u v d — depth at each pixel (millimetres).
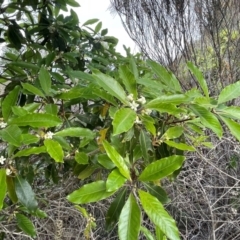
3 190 611
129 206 594
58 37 1595
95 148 934
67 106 991
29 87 840
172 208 1508
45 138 748
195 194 1483
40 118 704
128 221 579
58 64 1461
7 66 1334
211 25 2064
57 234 1211
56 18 1655
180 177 1580
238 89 801
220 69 2027
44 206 1269
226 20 2117
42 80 881
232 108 783
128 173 623
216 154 1639
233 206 1560
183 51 2146
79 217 1344
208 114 721
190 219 1568
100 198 622
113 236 1456
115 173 619
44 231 1291
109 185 597
